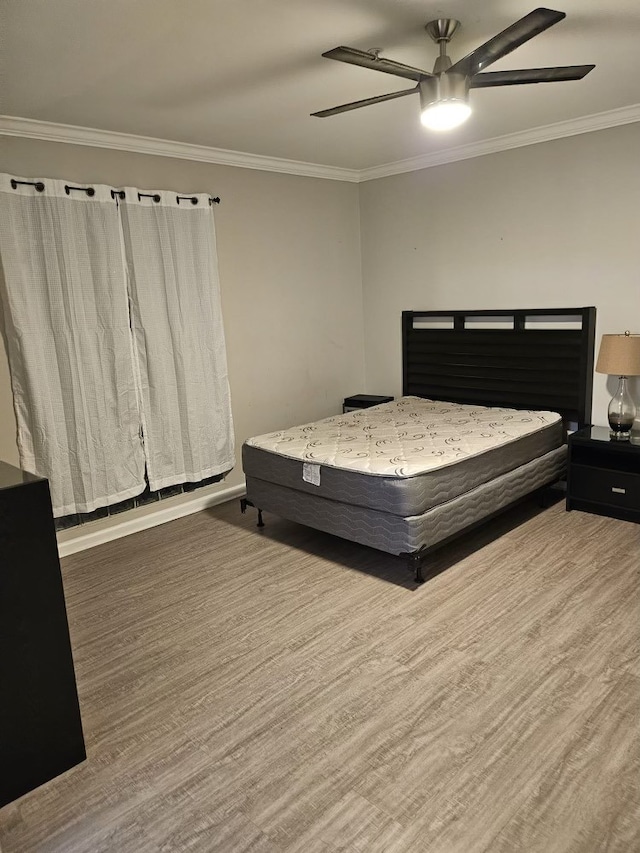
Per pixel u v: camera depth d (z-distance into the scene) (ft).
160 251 13.07
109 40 7.82
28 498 6.18
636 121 12.34
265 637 9.04
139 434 13.24
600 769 6.25
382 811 5.88
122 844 5.69
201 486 14.78
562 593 9.78
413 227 16.83
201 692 7.85
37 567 6.29
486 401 15.97
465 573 10.64
